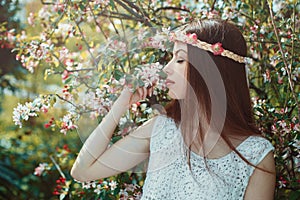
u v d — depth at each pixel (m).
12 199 3.69
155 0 2.23
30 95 3.97
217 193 1.54
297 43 2.06
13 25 3.44
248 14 2.29
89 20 2.20
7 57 3.87
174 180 1.59
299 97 1.99
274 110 2.02
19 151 3.94
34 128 4.04
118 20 2.29
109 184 1.99
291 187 2.02
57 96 1.85
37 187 3.72
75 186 2.43
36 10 3.40
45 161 3.73
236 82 1.64
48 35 2.30
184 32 1.64
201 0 2.33
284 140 2.00
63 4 2.13
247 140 1.62
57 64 2.16
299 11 2.32
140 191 2.02
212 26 1.64
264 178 1.58
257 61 2.31
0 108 4.21
